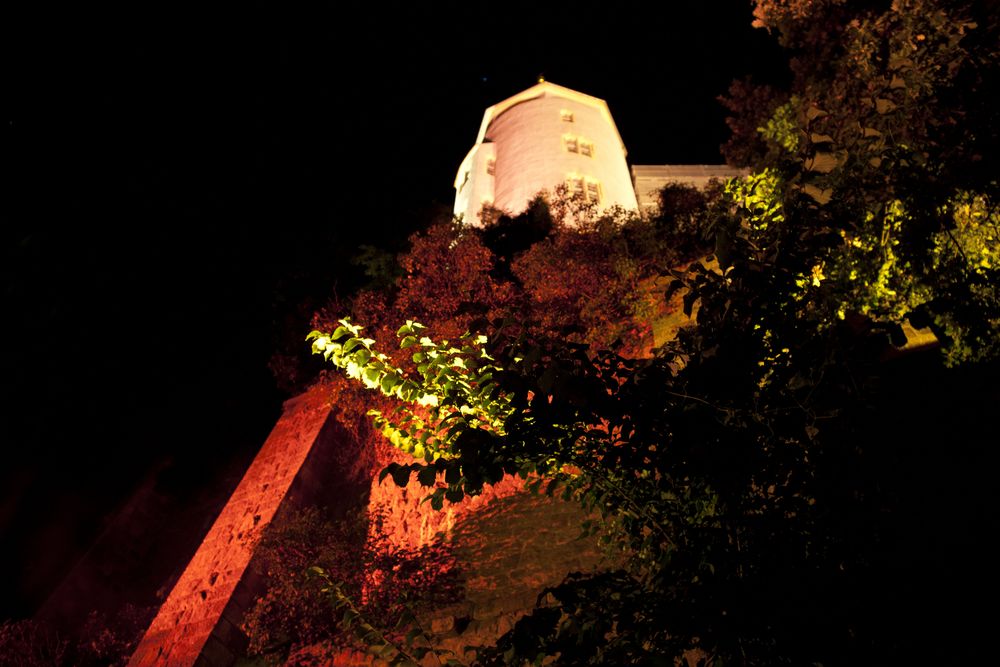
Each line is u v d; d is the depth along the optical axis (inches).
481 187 1113.4
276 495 497.4
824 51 372.8
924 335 289.9
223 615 385.4
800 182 180.4
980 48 228.8
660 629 108.4
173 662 368.5
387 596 342.6
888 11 270.5
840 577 108.9
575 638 107.0
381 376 122.6
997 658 104.2
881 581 108.4
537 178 1021.2
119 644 469.4
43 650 474.0
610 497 133.6
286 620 367.6
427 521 422.9
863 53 267.3
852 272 203.6
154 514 654.5
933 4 243.8
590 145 1109.7
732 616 105.3
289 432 601.0
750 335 122.3
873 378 111.8
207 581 429.4
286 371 699.4
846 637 105.1
